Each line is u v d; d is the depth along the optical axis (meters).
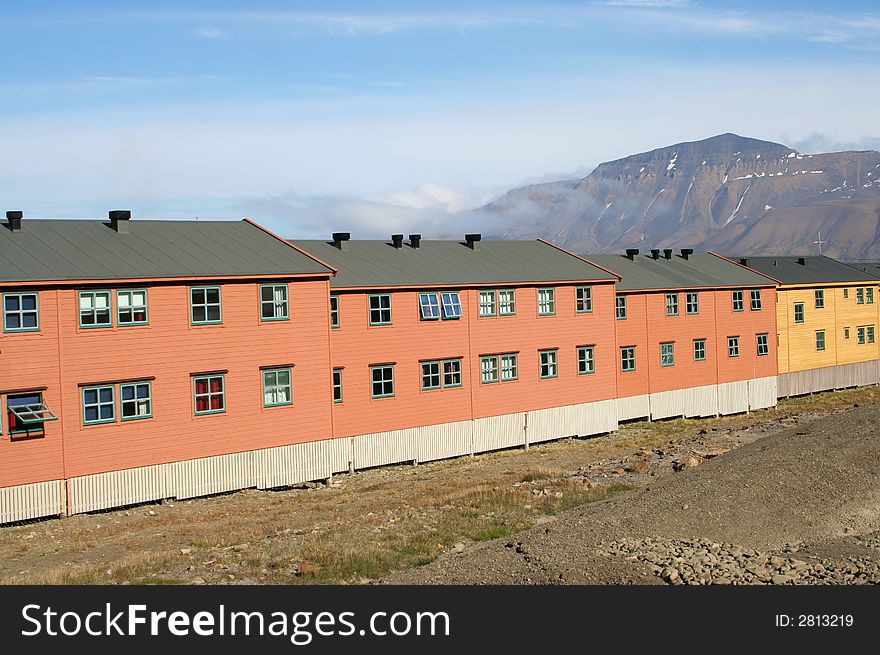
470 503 31.36
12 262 31.81
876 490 27.70
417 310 43.97
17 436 30.80
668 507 26.53
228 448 36.03
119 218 37.22
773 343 65.56
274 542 26.02
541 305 49.28
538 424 48.78
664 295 57.84
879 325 77.38
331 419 39.34
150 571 22.95
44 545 27.59
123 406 33.31
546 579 20.83
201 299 35.38
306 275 38.12
